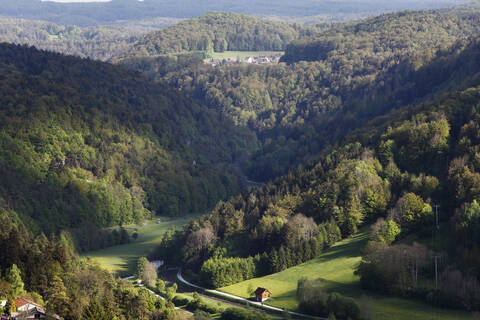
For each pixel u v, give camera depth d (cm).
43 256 14525
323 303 13500
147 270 17388
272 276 16675
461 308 13000
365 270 14650
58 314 11956
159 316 13438
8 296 11944
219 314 14150
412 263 14375
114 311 12900
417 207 16775
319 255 17488
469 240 14925
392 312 13038
